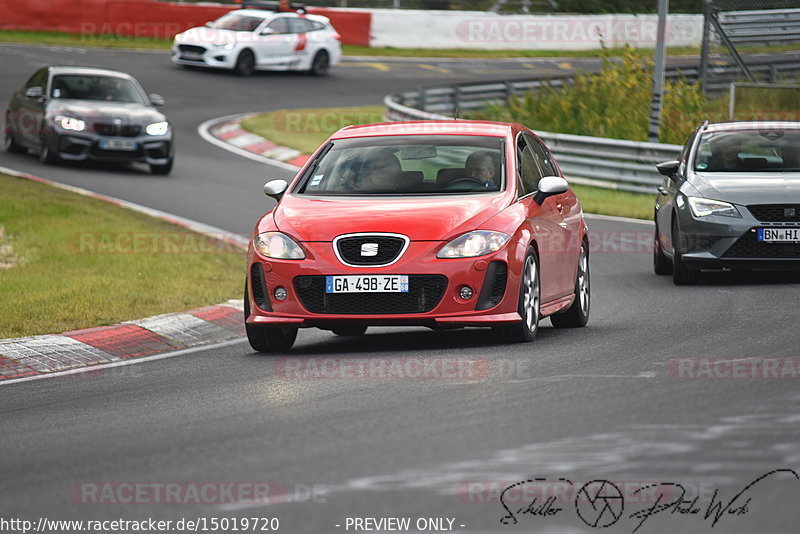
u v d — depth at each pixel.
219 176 80.62
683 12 175.38
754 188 45.62
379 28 164.75
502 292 32.09
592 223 67.12
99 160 79.06
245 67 133.25
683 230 45.94
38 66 123.56
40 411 26.48
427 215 32.50
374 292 31.83
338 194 34.59
